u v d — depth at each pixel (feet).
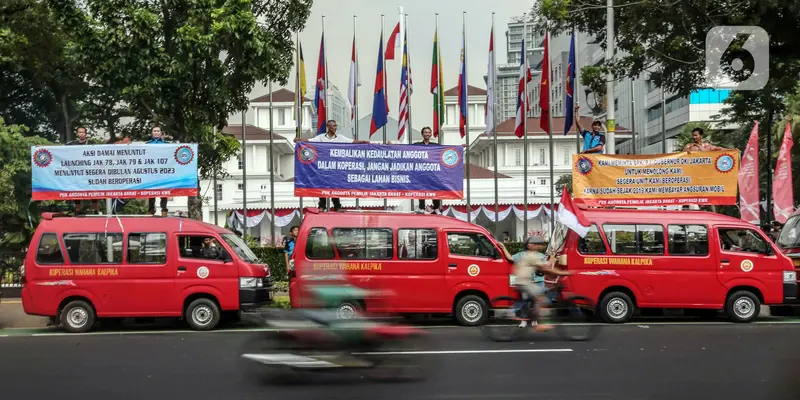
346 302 40.91
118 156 61.46
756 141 73.00
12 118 120.57
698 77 75.31
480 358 39.65
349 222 55.77
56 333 53.47
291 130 309.01
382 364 35.50
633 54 71.51
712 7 69.41
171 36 71.31
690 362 38.29
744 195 73.56
